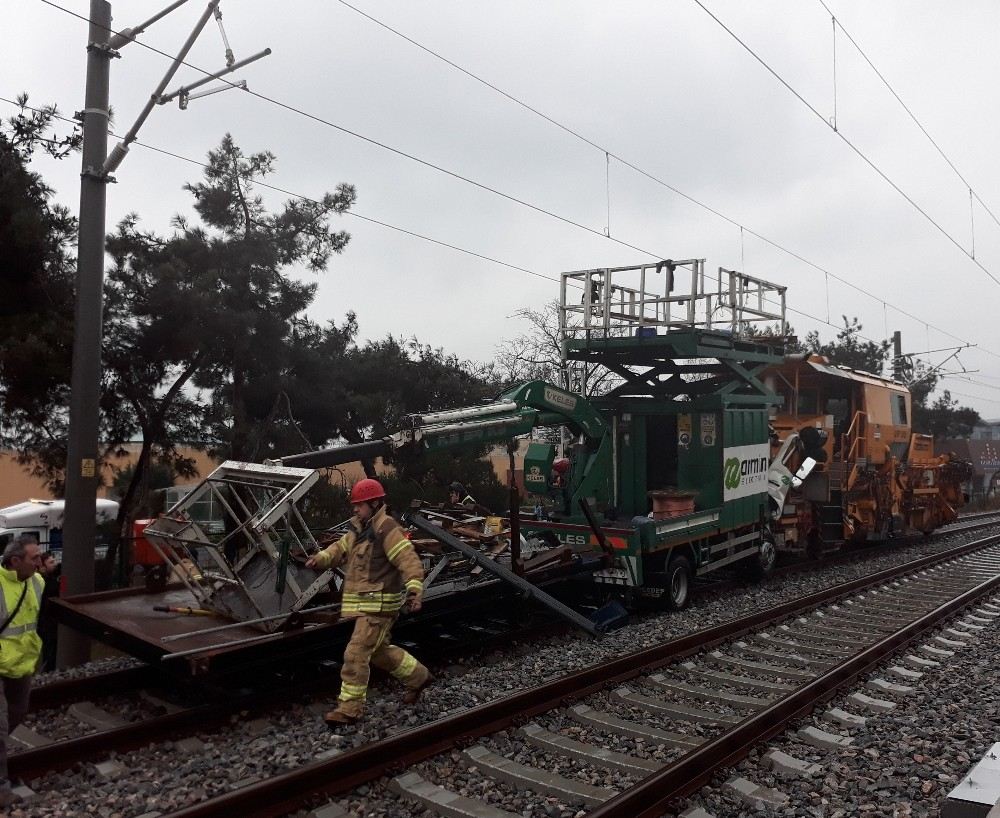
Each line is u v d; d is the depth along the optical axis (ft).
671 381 42.70
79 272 27.48
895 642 28.09
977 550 59.62
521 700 20.36
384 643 19.74
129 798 15.44
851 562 52.24
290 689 21.93
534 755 18.21
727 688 24.04
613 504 38.88
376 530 19.12
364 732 18.86
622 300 38.75
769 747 18.48
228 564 22.31
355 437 58.85
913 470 63.77
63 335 39.01
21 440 44.65
